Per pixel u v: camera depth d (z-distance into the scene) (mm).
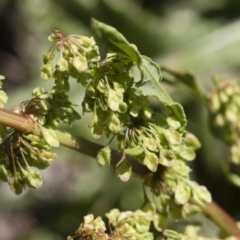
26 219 1202
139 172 483
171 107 463
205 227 807
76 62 448
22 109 465
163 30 852
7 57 1350
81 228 456
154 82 459
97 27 448
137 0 974
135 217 469
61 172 1221
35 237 1092
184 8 936
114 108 453
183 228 512
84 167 1139
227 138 564
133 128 464
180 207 483
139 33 850
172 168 481
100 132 459
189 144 488
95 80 456
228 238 501
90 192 984
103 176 981
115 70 457
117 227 468
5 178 465
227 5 897
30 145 460
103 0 848
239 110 560
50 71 457
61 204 1181
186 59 842
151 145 461
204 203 489
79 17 906
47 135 460
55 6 920
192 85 573
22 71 1329
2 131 458
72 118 471
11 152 461
